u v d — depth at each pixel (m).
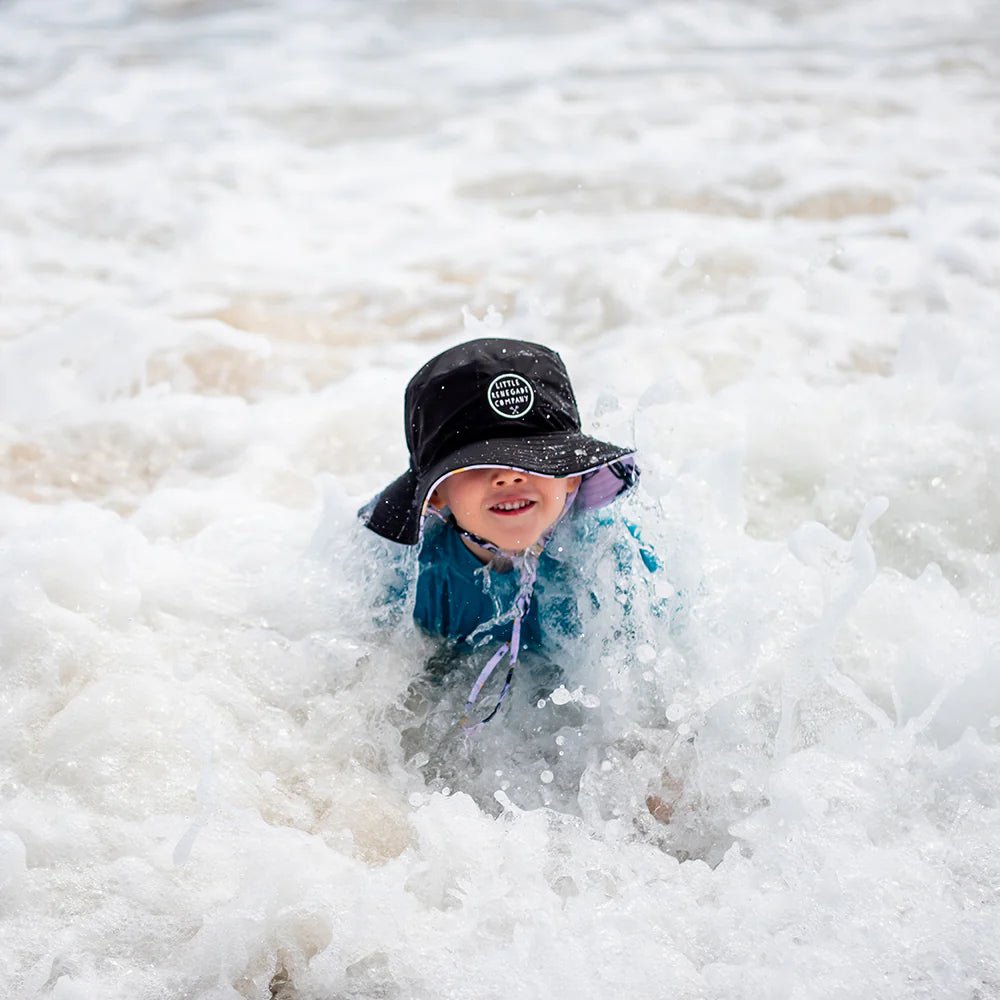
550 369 2.71
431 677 2.87
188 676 2.75
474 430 2.61
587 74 8.20
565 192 6.04
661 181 6.08
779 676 2.71
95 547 3.00
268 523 3.36
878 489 3.44
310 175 6.46
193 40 9.58
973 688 2.68
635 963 2.08
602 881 2.30
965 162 6.13
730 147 6.58
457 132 7.04
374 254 5.44
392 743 2.69
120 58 9.08
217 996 2.07
